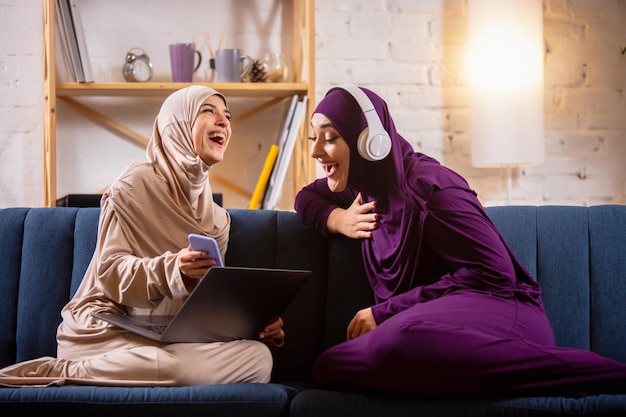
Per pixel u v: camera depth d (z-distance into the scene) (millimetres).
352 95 2184
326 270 2348
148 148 2338
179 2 3340
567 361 1835
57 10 3018
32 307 2285
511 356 1830
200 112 2303
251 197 3371
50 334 2271
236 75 3102
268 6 3389
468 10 3234
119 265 2094
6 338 2275
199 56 3160
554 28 3469
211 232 2293
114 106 3295
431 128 3430
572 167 3475
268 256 2348
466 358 1824
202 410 1814
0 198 3225
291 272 1994
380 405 1816
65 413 1804
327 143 2199
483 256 2059
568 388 1834
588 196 3479
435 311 1931
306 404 1820
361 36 3418
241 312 2004
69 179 3270
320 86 3400
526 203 3451
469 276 2053
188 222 2230
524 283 2154
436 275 2166
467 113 3439
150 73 3125
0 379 1918
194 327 1941
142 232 2174
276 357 2291
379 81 3420
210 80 3201
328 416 1810
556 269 2277
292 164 3373
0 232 2338
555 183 3465
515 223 2336
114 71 3293
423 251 2145
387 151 2143
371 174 2215
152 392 1832
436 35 3443
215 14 3357
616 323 2223
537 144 3158
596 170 3484
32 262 2312
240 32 3373
